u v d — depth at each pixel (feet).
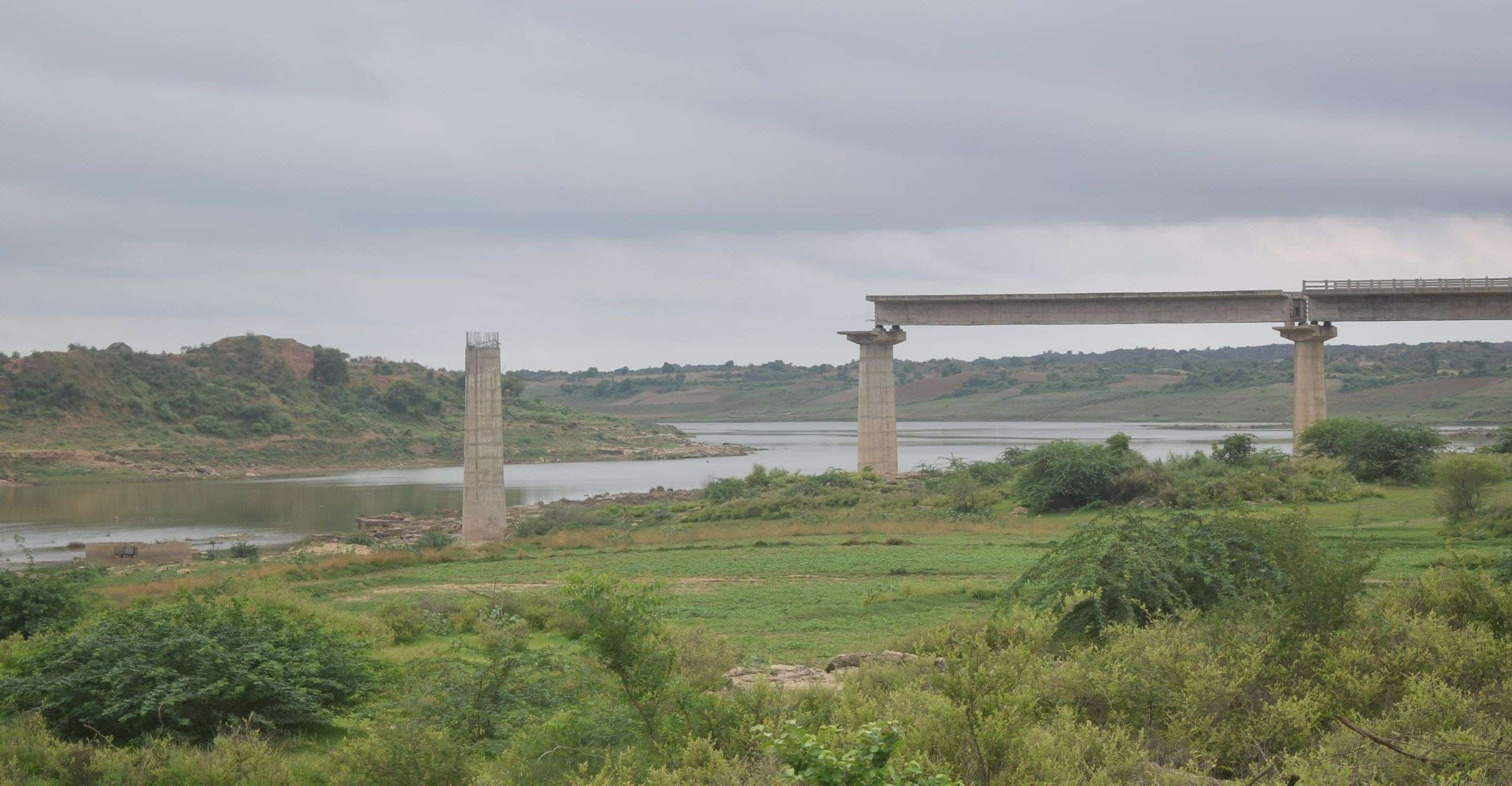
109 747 55.31
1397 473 233.35
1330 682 45.29
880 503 257.96
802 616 108.06
